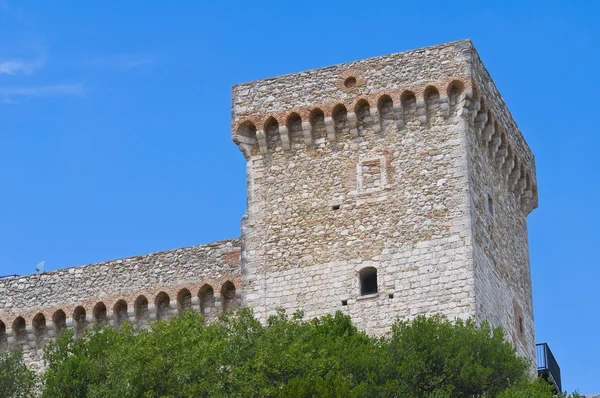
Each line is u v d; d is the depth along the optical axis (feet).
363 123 245.04
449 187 237.66
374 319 233.14
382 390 212.02
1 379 233.55
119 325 259.39
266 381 210.38
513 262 256.11
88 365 224.53
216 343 213.25
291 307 238.27
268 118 249.14
